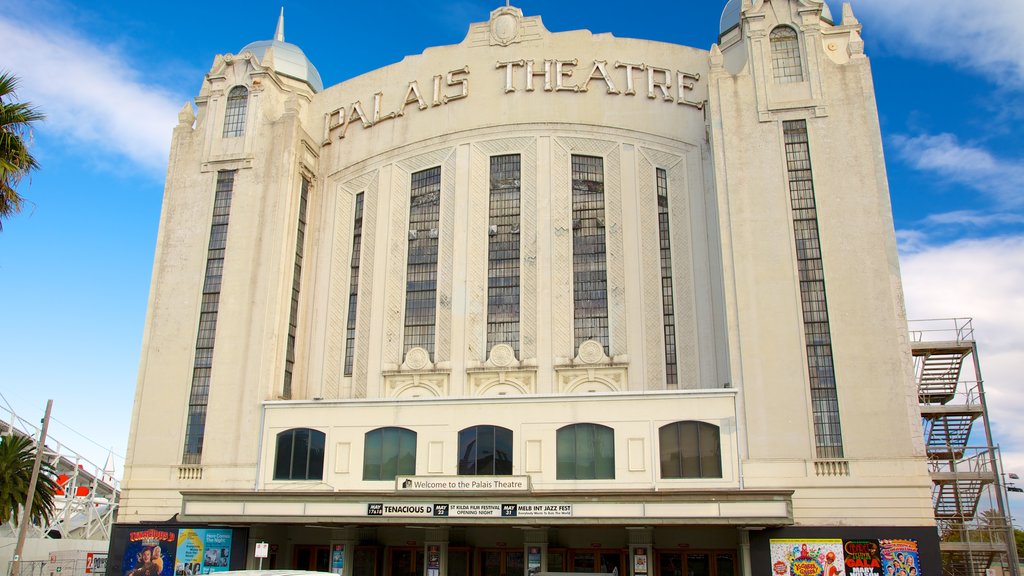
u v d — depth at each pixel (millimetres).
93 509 71750
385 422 36594
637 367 39125
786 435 33250
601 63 44688
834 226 35781
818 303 35000
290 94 45281
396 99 46781
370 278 43656
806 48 38844
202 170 43719
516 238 42469
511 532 37156
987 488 40625
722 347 38344
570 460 34281
